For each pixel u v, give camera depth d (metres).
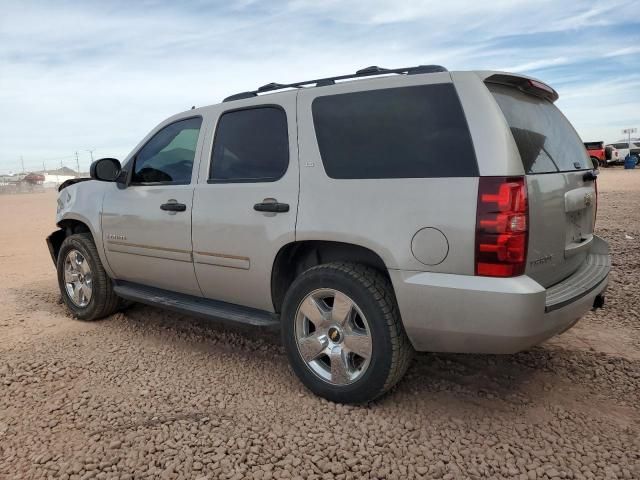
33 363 3.93
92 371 3.79
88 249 4.87
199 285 3.99
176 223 3.99
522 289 2.58
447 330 2.78
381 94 3.11
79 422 3.05
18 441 2.88
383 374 2.97
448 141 2.82
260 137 3.60
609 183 20.20
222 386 3.50
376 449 2.71
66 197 5.27
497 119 2.75
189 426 2.96
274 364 3.87
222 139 3.85
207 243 3.78
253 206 3.49
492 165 2.66
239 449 2.72
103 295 4.90
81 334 4.64
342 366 3.13
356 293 3.01
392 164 2.97
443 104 2.89
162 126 4.39
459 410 3.11
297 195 3.30
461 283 2.69
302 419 3.03
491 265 2.62
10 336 4.60
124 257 4.53
